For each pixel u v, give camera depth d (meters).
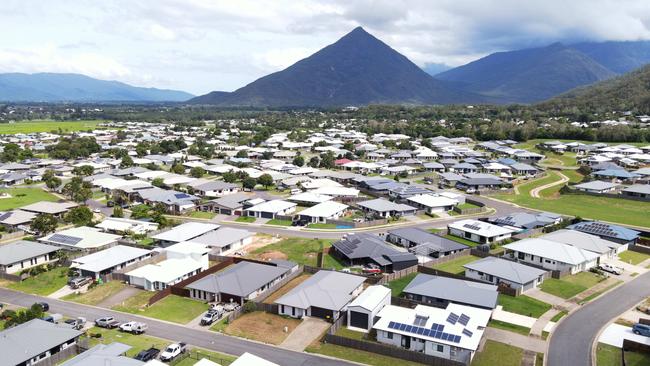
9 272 90.56
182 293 79.69
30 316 66.62
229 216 131.62
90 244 100.69
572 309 73.00
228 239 103.94
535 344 62.75
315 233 115.00
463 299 71.56
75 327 67.50
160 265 87.62
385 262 89.94
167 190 149.62
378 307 69.50
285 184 169.50
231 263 94.31
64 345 61.06
